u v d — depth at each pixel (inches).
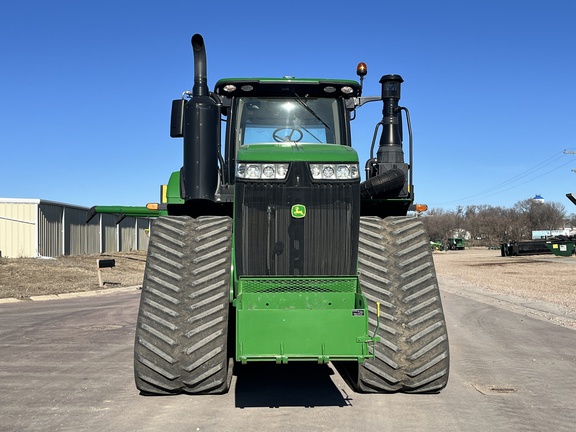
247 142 271.3
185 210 272.1
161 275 224.4
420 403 228.8
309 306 218.7
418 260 234.1
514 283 973.2
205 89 242.4
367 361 224.2
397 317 224.7
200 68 241.6
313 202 218.1
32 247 1158.3
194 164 235.6
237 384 259.4
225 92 270.4
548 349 359.3
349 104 279.0
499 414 217.9
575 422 209.8
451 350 354.3
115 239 1620.3
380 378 225.1
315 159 218.7
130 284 932.6
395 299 226.1
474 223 5012.3
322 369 291.1
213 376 218.1
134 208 467.5
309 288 220.4
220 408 221.8
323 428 199.8
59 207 1270.9
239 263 219.3
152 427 200.8
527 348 362.3
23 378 276.4
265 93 272.8
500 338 403.2
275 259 218.4
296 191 217.8
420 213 275.4
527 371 294.4
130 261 1382.9
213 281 222.5
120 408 223.3
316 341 200.8
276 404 227.5
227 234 237.3
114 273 1106.7
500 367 304.0
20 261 1054.4
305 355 200.5
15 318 511.8
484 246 4507.9
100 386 259.6
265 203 217.9
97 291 805.9
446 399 236.1
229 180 269.1
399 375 224.1
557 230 4357.8
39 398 240.1
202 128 235.9
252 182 217.5
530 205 5034.5
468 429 200.5
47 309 589.9
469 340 394.0
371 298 225.3
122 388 255.6
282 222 218.1
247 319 200.2
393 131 285.3
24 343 376.5
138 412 217.6
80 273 1018.1
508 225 4471.0
